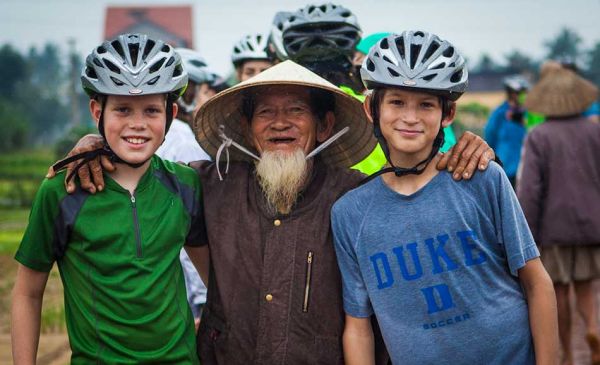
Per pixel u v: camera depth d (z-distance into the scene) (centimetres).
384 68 405
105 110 416
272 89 439
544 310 407
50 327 1008
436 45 411
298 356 420
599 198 832
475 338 402
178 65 428
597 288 1164
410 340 407
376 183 418
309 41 543
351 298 420
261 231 430
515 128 1259
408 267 406
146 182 425
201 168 454
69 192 416
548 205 838
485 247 404
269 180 426
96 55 414
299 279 424
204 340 437
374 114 420
